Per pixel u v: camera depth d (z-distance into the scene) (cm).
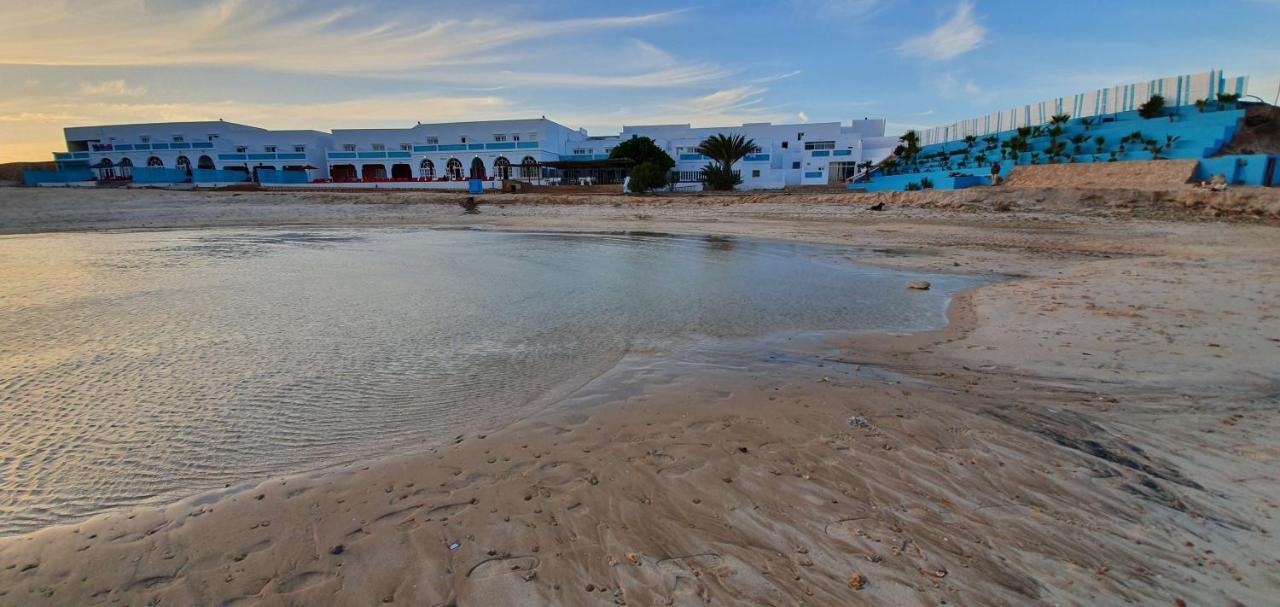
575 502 344
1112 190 2525
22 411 542
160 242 2050
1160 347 647
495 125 5962
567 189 4794
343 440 469
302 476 401
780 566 280
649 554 291
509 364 675
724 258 1638
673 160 6000
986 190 2853
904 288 1173
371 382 615
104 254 1716
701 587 266
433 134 6116
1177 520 315
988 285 1182
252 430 495
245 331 834
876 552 290
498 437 454
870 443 418
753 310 973
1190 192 2341
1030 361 625
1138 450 402
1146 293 951
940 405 494
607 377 614
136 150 6184
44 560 304
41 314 936
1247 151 3175
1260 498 334
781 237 2120
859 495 346
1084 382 550
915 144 5456
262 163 6203
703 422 467
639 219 2830
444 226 2664
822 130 6250
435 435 471
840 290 1159
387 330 841
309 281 1256
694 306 1009
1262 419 446
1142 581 265
